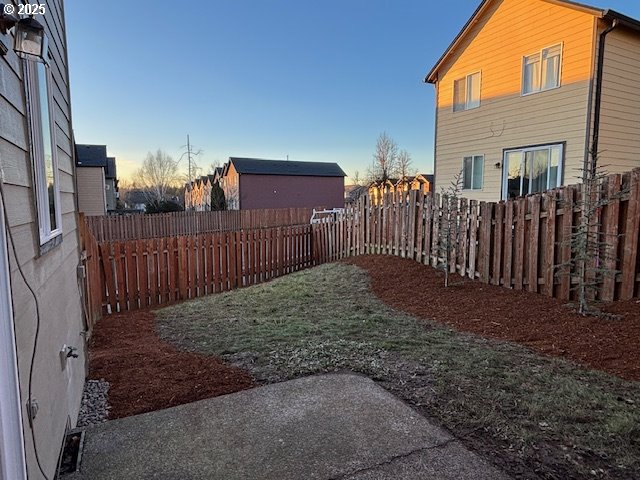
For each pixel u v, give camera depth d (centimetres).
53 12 295
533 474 192
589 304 454
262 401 275
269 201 3384
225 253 786
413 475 195
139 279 659
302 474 198
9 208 150
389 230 800
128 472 204
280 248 909
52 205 252
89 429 245
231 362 353
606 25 895
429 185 2731
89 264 486
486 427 233
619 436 219
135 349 399
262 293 641
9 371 133
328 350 364
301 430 238
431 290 580
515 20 1049
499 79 1102
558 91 962
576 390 271
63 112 335
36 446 168
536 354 344
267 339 404
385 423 243
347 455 213
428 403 265
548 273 509
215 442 229
